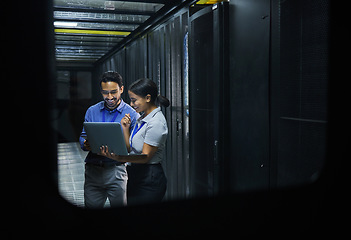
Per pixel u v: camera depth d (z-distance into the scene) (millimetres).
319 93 2127
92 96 12812
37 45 1347
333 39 2039
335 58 2043
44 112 1377
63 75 12570
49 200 1415
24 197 1356
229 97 3279
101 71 10758
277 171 2562
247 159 2971
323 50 2086
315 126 2166
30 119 1351
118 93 2553
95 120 2609
